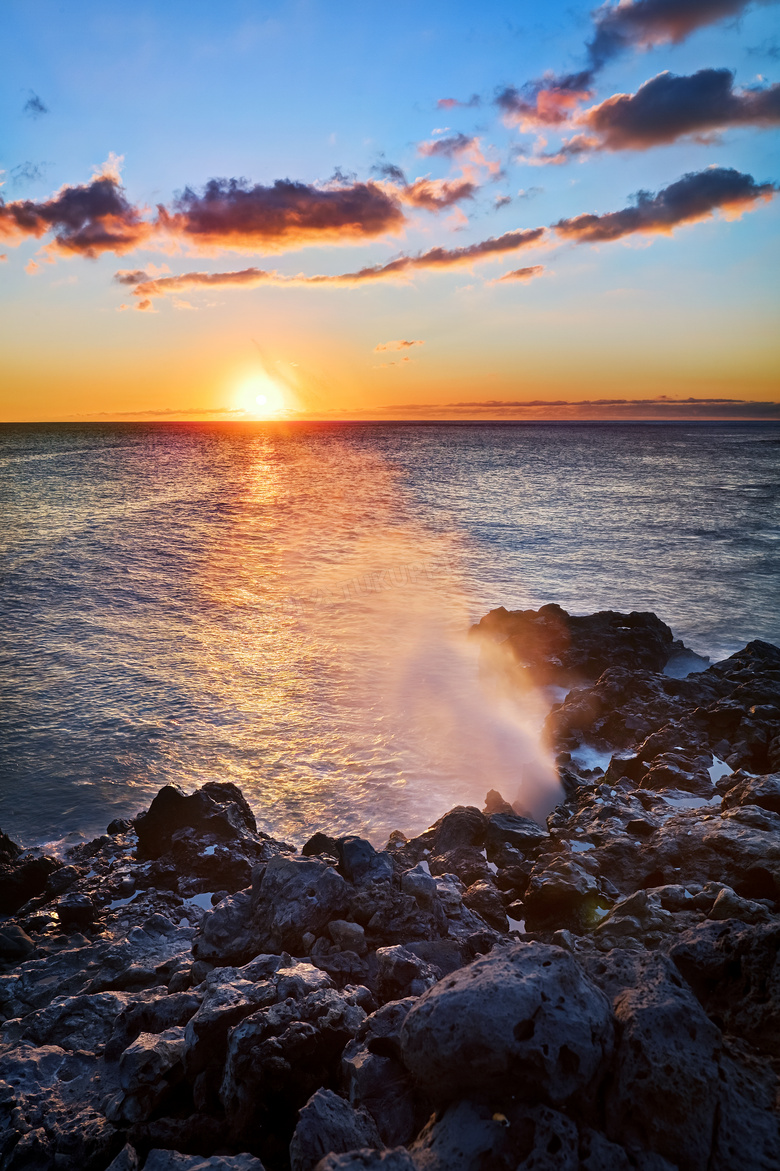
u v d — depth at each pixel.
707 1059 4.27
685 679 21.03
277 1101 4.91
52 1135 5.30
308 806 15.65
